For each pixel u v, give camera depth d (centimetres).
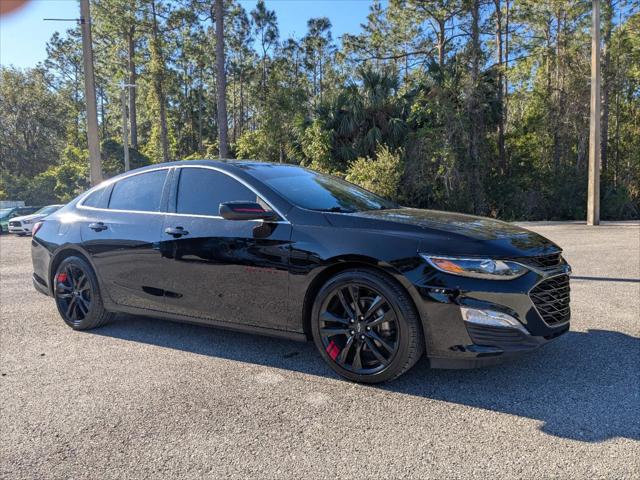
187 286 391
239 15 5044
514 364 357
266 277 351
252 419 282
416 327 305
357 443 253
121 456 246
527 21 2983
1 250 1360
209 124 6019
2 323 498
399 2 2947
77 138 4988
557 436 254
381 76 2630
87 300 465
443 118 2381
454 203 2356
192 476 227
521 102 3164
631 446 243
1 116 5428
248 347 409
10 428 277
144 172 450
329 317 332
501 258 296
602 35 2714
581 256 880
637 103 2998
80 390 327
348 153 2505
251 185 379
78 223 466
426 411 287
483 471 225
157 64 3822
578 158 2650
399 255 306
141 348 411
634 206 2575
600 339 407
